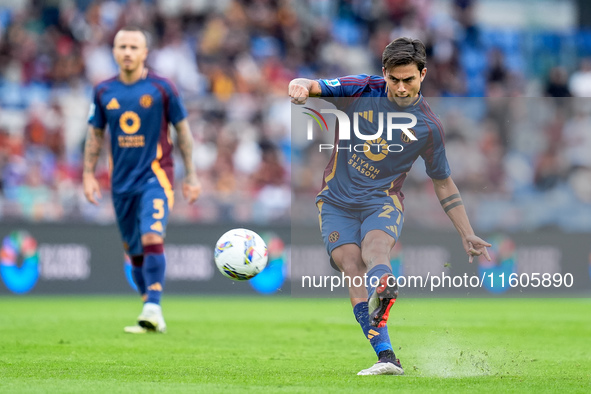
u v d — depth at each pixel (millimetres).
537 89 69938
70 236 48438
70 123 55406
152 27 63844
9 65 59531
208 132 56219
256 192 56219
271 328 30766
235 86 63625
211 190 55656
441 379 16047
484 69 69312
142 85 27734
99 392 13766
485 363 19109
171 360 19984
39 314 36062
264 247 19844
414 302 18844
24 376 16422
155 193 27641
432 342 22109
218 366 18781
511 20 72750
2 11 61781
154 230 27312
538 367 19188
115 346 23266
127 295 48875
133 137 27672
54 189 50750
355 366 19188
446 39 69312
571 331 30625
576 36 72375
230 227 50438
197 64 63625
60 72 60531
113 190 28109
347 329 30562
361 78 17391
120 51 27422
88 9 63219
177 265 49594
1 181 52594
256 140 57062
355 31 68625
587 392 14672
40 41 61094
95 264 48625
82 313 36719
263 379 16203
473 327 31391
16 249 47750
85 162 28641
